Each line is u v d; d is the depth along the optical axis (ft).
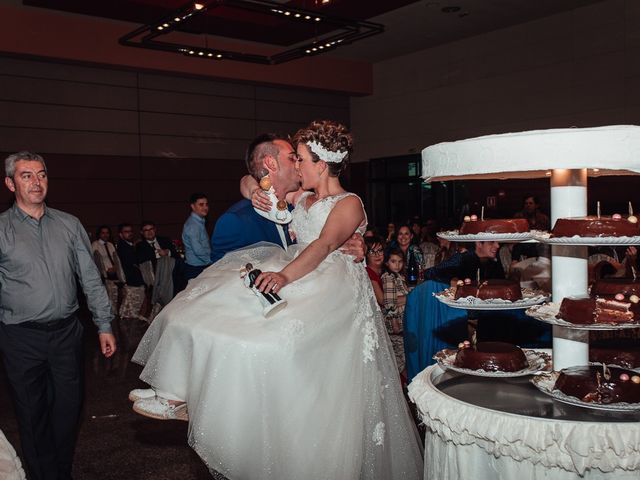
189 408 6.90
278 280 6.75
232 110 46.96
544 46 39.52
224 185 46.68
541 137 5.63
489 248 11.12
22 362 9.54
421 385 6.74
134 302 29.86
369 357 7.38
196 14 24.21
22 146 38.93
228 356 6.66
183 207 44.96
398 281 14.69
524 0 35.83
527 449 5.53
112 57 39.42
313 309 6.95
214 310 7.06
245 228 8.35
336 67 48.67
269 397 6.65
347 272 7.48
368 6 34.19
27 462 9.64
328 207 7.34
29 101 39.11
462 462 6.08
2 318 9.59
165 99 44.16
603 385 5.72
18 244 9.55
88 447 13.11
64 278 9.84
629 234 5.67
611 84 36.47
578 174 6.39
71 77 40.45
